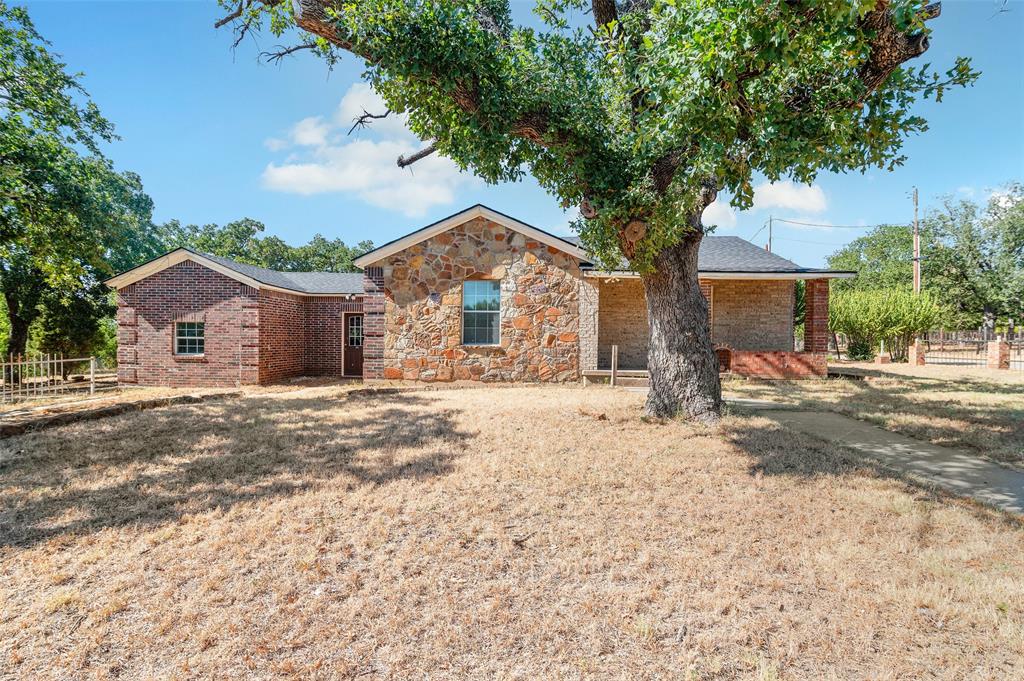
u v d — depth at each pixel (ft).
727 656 7.79
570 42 22.25
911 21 14.90
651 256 23.32
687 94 16.19
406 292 43.42
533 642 8.12
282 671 7.39
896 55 16.76
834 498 14.38
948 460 18.83
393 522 12.61
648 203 21.06
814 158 17.26
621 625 8.52
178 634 8.19
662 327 25.26
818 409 30.09
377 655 7.80
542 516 13.08
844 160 18.28
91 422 24.31
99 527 12.16
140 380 47.96
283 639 8.13
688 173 19.27
